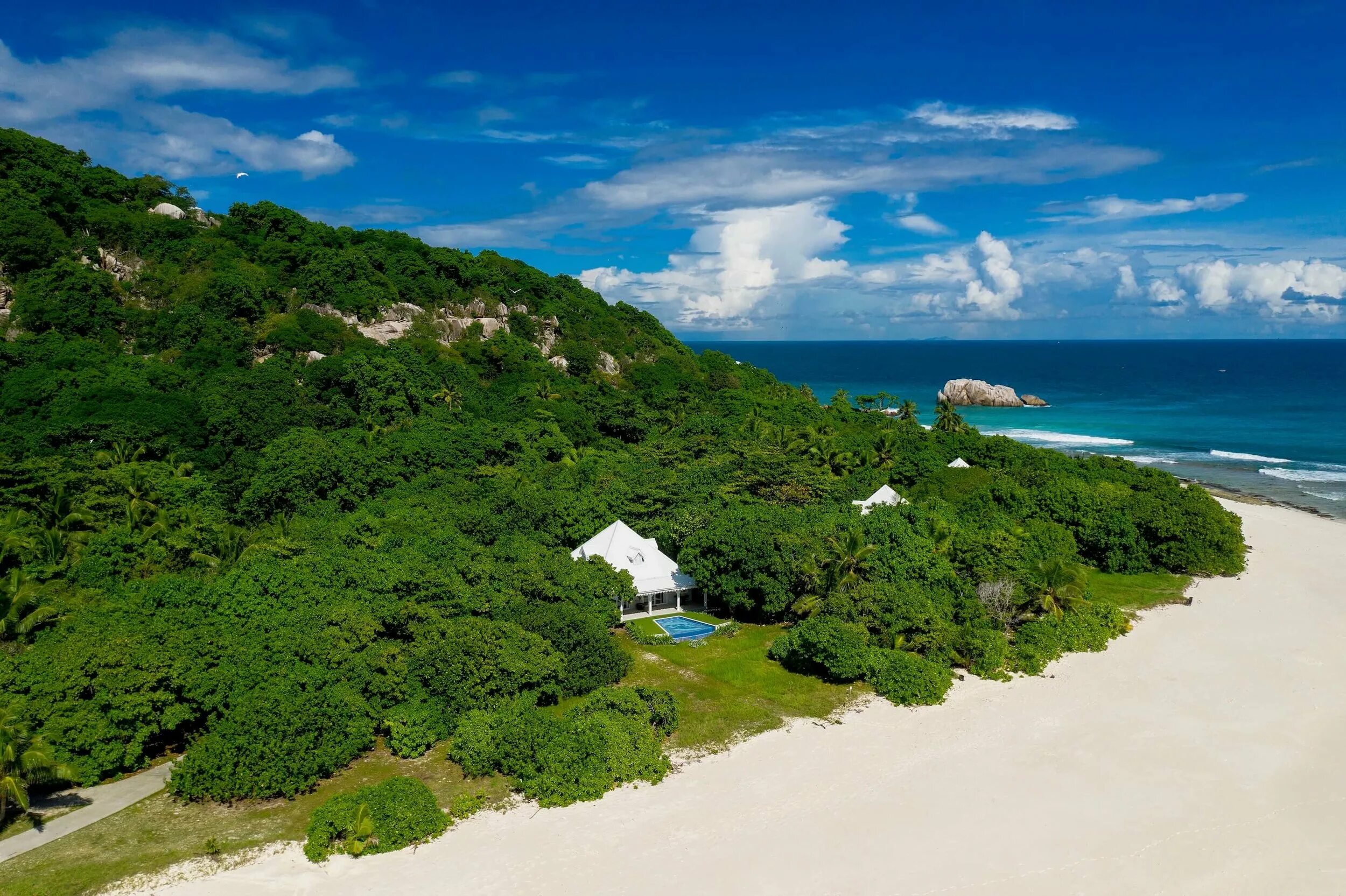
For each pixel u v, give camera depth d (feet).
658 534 209.15
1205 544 222.89
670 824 110.22
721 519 192.54
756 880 98.78
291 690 122.62
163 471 207.31
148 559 162.50
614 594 175.42
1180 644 174.40
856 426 368.89
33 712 112.47
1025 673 158.92
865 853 104.01
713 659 165.68
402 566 158.10
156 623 131.13
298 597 148.97
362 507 209.97
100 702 117.08
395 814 106.22
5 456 184.55
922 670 149.69
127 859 100.73
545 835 107.34
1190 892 97.19
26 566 151.23
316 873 99.30
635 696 134.41
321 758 117.08
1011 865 101.86
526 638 141.18
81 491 185.06
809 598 172.65
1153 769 123.95
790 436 316.60
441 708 131.44
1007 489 245.65
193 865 100.07
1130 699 147.95
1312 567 231.71
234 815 110.93
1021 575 181.57
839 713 143.02
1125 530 225.15
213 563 168.14
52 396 234.38
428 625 143.43
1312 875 99.91
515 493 212.02
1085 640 171.01
